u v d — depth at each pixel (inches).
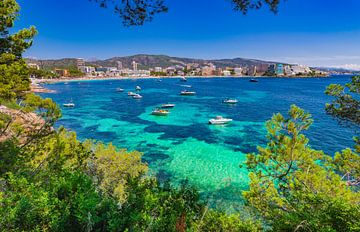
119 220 199.3
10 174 247.6
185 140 1743.4
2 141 435.8
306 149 472.4
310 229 261.1
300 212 300.4
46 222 196.2
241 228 413.1
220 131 2009.1
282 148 466.6
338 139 1683.1
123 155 831.7
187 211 262.2
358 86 419.8
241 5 285.6
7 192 217.8
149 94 5083.7
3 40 479.2
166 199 262.5
